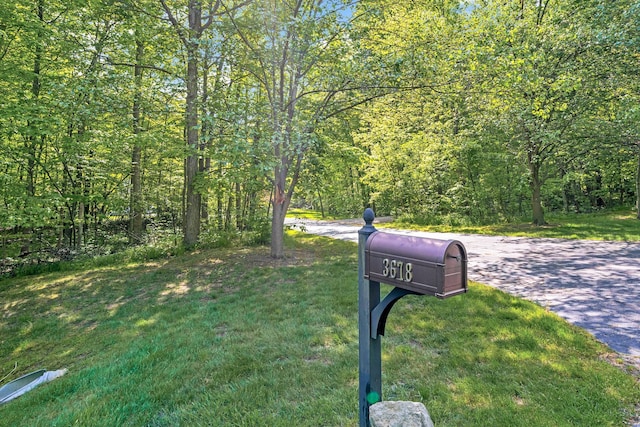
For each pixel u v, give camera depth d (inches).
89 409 99.4
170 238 399.2
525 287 201.6
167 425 91.0
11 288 270.4
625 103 353.1
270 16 271.6
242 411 94.5
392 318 156.2
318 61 292.4
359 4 289.6
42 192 372.5
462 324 146.9
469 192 593.0
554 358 114.9
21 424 97.8
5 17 276.8
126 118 294.2
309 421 88.3
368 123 697.0
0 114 254.4
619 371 105.8
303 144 272.7
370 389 73.8
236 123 259.3
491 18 415.8
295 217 1125.7
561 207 811.4
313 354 127.5
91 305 222.2
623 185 740.7
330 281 231.6
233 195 443.2
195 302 208.4
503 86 266.4
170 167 559.2
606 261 262.2
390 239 68.4
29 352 162.4
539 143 453.1
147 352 139.9
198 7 322.3
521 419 84.9
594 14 370.9
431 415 88.2
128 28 348.8
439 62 276.8
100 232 472.7
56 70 357.1
